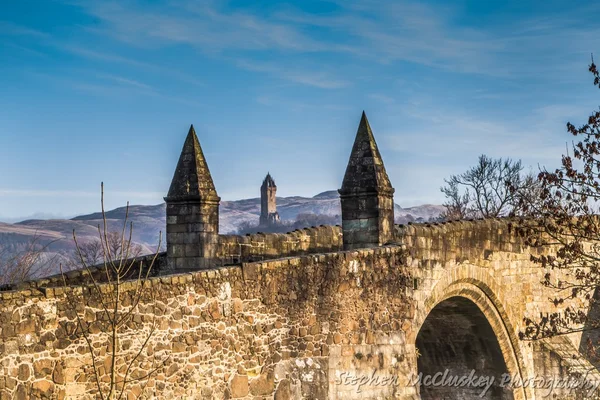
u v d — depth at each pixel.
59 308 16.59
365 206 25.12
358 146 25.53
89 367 16.92
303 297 21.52
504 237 30.69
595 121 23.09
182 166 23.56
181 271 23.28
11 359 15.86
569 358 32.22
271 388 20.50
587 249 33.75
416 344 32.78
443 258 27.33
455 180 59.09
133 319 17.75
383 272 24.12
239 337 19.88
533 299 32.12
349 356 22.66
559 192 23.88
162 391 18.17
